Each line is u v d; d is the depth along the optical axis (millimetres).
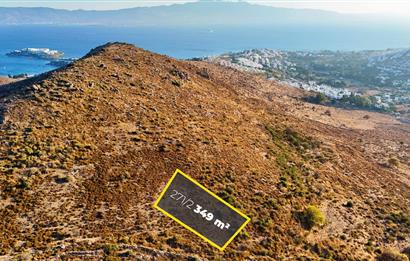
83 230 27312
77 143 36500
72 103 43344
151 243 27469
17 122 37094
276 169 46094
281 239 32469
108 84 52469
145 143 40531
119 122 43469
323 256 32469
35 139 35125
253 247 30219
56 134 36875
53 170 32375
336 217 40031
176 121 49031
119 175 34062
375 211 44344
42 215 27844
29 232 26156
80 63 58375
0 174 30328
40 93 43719
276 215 35344
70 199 29953
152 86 58469
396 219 43406
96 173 33531
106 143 38406
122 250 26188
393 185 58375
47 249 25000
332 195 44906
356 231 38312
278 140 60125
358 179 54969
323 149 64875
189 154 40969
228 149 45938
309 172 49312
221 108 63188
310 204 40438
